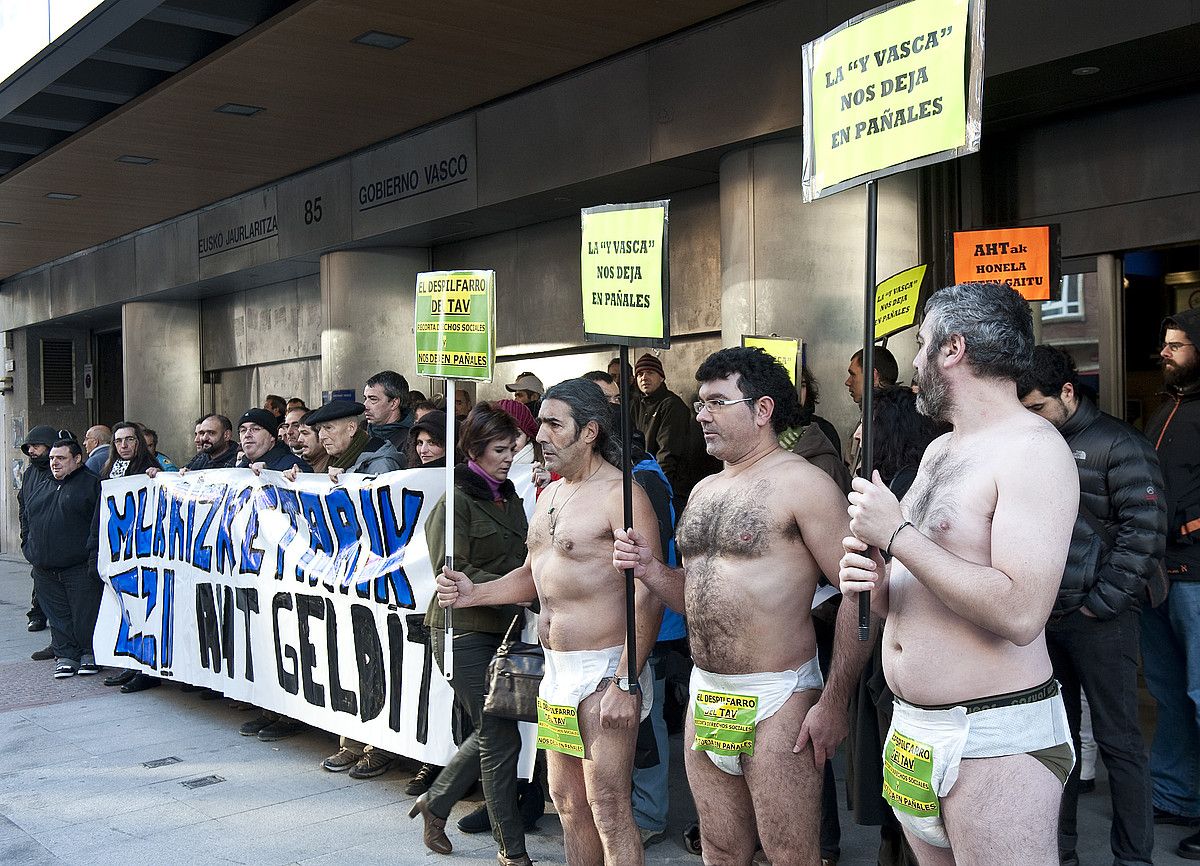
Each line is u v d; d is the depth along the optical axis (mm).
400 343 10930
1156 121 6184
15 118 9727
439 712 4477
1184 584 4062
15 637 9094
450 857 4059
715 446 2701
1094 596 3531
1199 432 4059
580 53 7832
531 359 10250
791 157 6926
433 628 4125
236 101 8836
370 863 4016
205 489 6160
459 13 6973
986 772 2018
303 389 13203
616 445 3195
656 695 4133
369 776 5004
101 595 7500
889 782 2205
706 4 6895
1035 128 6754
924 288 4793
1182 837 4082
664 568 2922
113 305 15148
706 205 8555
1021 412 2098
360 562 4934
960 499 2064
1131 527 3537
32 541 7395
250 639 5711
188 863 4059
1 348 18219
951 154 2078
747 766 2604
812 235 6922
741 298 7160
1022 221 6824
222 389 14883
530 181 8625
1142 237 6258
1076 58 5543
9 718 6273
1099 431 3668
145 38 8117
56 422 17656
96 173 11156
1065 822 3799
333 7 6855
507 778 3814
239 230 12273
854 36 2283
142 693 6836
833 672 2475
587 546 3041
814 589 2604
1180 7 5117
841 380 6879
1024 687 2031
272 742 5660
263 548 5590
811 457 3975
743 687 2584
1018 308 2117
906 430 3539
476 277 3729
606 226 2910
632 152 7770
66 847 4246
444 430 4867
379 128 9703
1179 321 4152
